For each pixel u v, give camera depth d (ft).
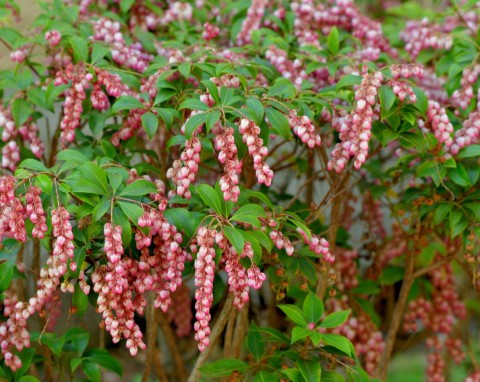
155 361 4.42
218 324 3.72
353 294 4.43
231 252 3.24
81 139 3.82
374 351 4.25
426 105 3.45
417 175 3.67
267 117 3.35
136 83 3.67
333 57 4.00
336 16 4.31
